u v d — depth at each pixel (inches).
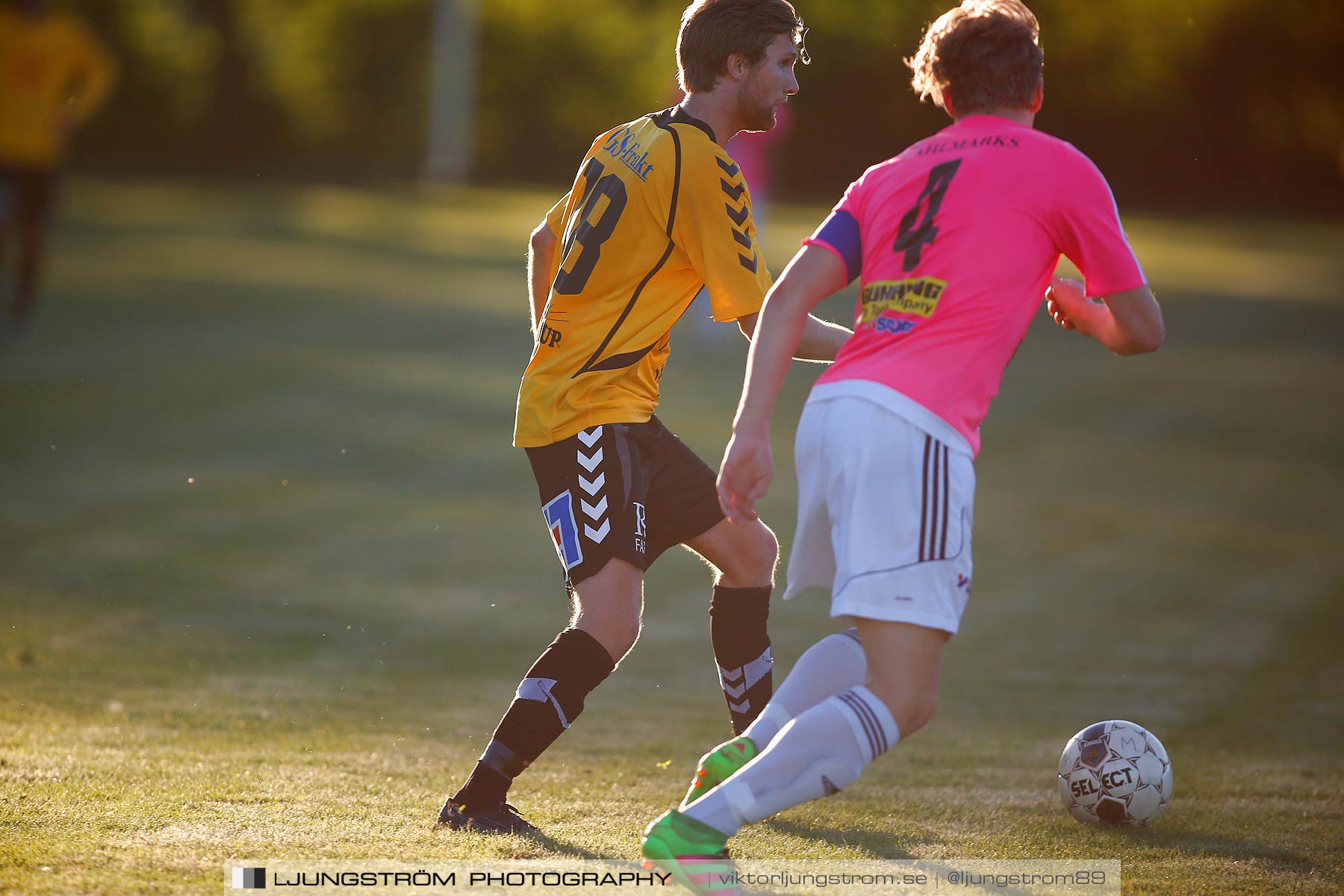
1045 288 390.6
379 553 1112.2
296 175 5605.3
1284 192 6904.5
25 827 423.2
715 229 465.4
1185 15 6491.1
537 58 6402.6
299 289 2479.1
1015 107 399.5
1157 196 6899.6
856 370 383.2
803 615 1047.6
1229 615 1061.8
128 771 508.4
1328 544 1310.3
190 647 820.6
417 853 413.1
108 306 2137.1
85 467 1300.4
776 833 470.6
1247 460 1690.5
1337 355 2576.3
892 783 581.6
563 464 467.8
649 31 6569.9
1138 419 1926.7
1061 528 1337.4
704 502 489.7
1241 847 468.4
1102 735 502.9
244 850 406.9
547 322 480.1
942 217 381.1
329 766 549.6
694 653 913.5
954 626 370.9
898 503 368.8
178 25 5708.7
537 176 6555.1
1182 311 3046.3
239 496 1247.5
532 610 987.9
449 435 1537.9
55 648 789.2
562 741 661.3
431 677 796.0
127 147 5654.5
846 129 6673.2
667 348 490.6
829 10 6525.6
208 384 1674.5
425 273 2832.2
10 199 1878.7
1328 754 679.7
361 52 6087.6
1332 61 6638.8
